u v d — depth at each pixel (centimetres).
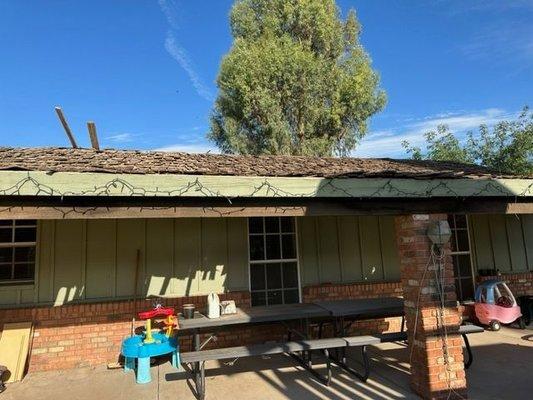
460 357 473
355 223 821
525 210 534
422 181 460
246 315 575
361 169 556
